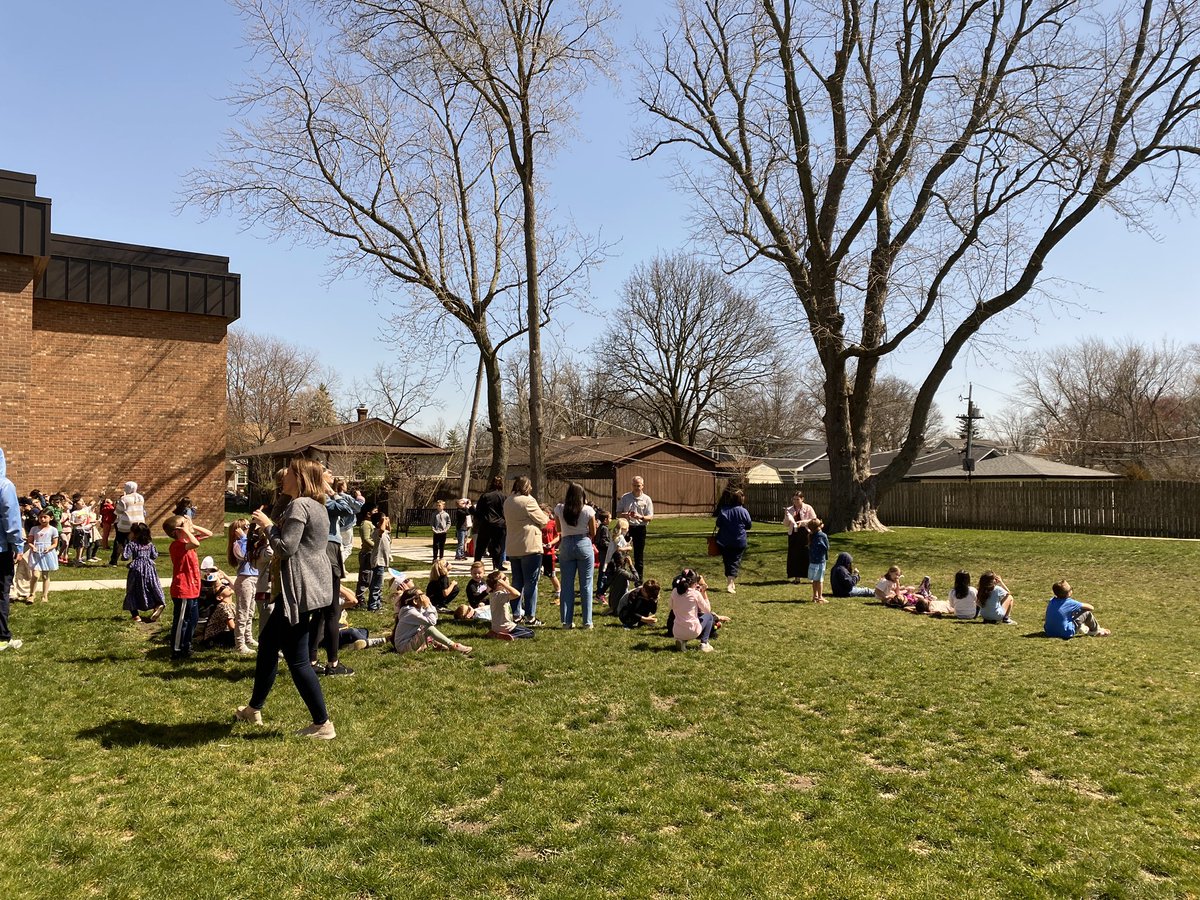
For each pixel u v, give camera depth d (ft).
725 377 181.88
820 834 14.53
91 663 26.25
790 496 124.47
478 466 159.53
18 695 22.34
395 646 29.09
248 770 17.07
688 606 30.09
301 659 19.10
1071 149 63.82
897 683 25.32
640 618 34.37
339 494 25.93
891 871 13.19
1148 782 17.10
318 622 19.95
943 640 32.81
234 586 29.27
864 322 79.30
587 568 33.78
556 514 42.37
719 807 15.65
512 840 14.14
